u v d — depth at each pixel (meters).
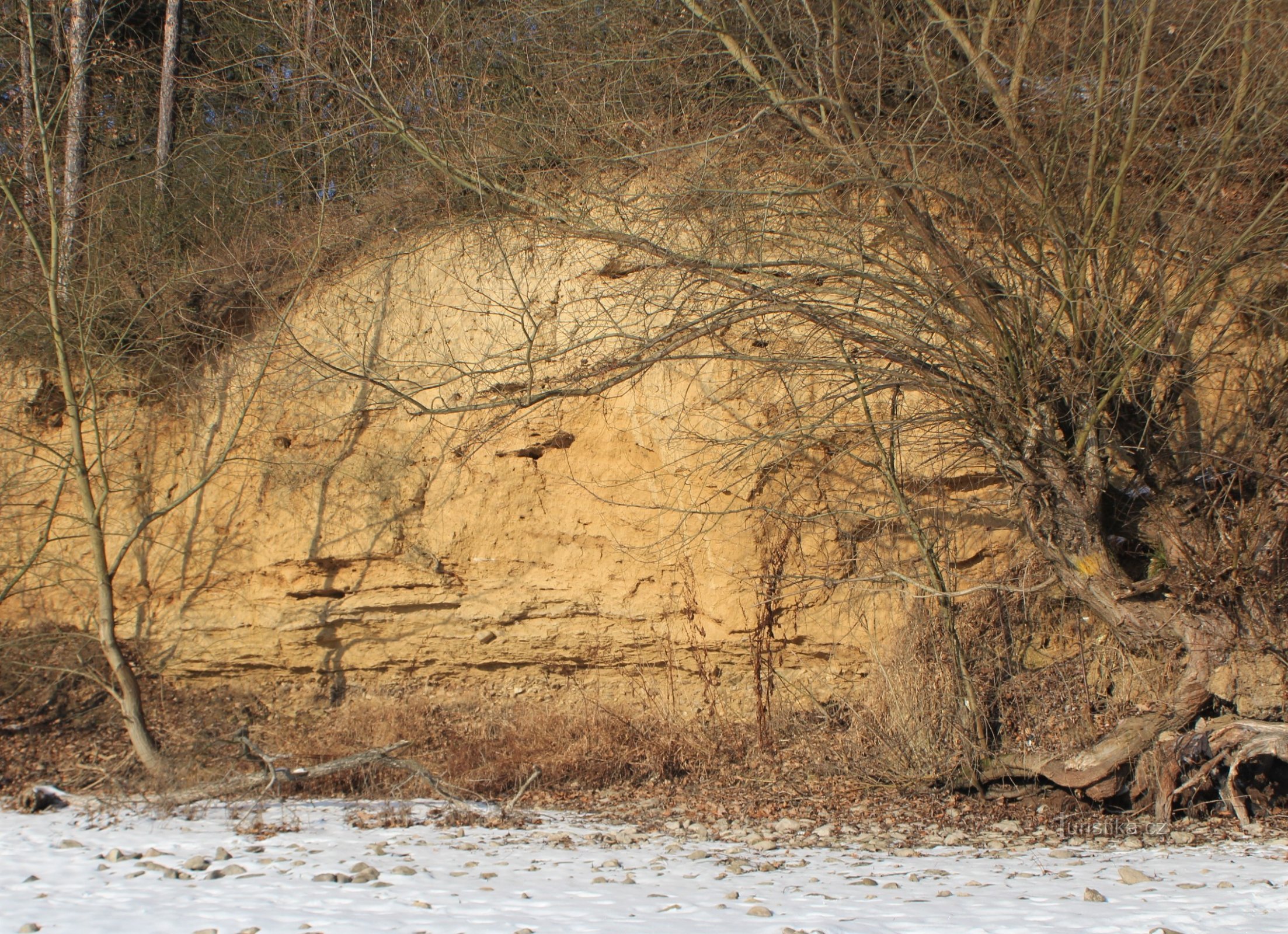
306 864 7.81
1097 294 8.90
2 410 15.37
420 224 13.83
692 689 12.49
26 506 14.50
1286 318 9.25
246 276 13.08
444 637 13.34
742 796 10.54
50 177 12.22
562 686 13.16
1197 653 9.15
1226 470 9.53
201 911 6.25
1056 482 9.36
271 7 12.71
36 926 5.91
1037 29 9.11
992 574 11.07
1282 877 7.02
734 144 10.23
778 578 11.02
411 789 11.04
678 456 12.12
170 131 16.28
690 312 9.92
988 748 10.16
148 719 13.59
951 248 9.02
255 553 14.16
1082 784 9.39
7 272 14.31
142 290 14.39
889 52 9.77
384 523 13.52
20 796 10.70
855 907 6.17
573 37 12.16
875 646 11.33
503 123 12.05
